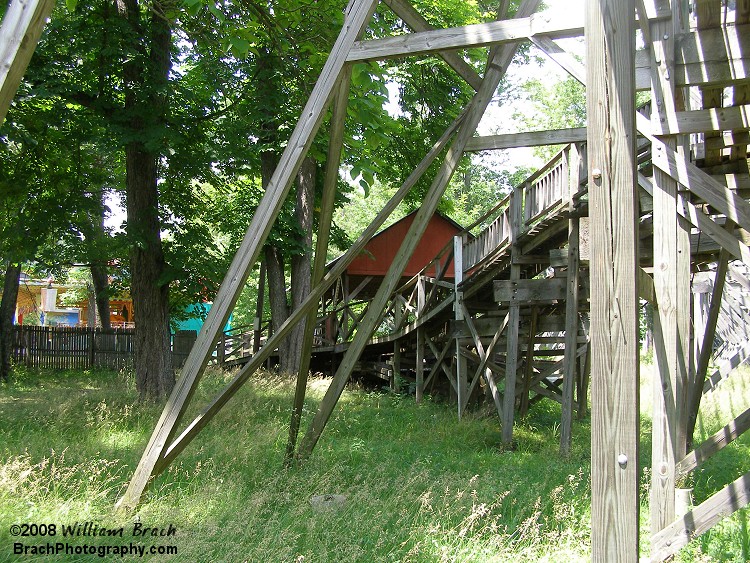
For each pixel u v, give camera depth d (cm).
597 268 351
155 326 1389
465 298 1380
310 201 2047
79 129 1282
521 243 1173
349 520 593
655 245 597
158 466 634
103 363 2702
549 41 520
